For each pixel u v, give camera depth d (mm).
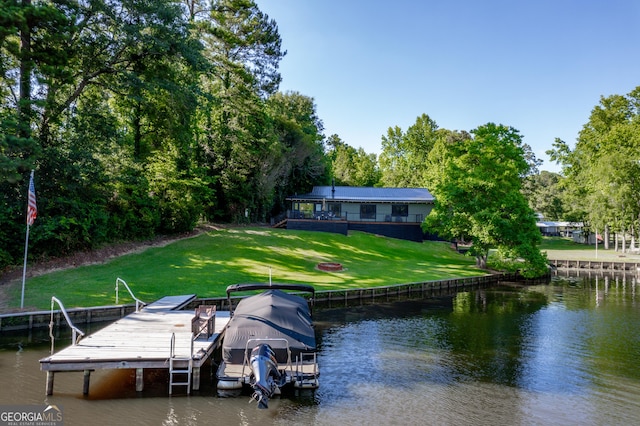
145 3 26234
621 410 11539
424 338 18672
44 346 15625
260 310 15047
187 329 15195
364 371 14289
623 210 57062
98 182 28453
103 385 12242
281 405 11383
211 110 45125
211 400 11477
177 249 32625
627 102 62625
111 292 22016
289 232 43500
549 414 11227
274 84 50844
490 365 15180
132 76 26641
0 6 20297
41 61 24203
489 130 40625
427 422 10570
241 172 47531
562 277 43188
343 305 25969
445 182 41688
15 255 23922
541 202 107250
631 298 30141
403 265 38281
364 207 53312
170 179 36625
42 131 25875
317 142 66000
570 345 17875
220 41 43219
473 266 41688
